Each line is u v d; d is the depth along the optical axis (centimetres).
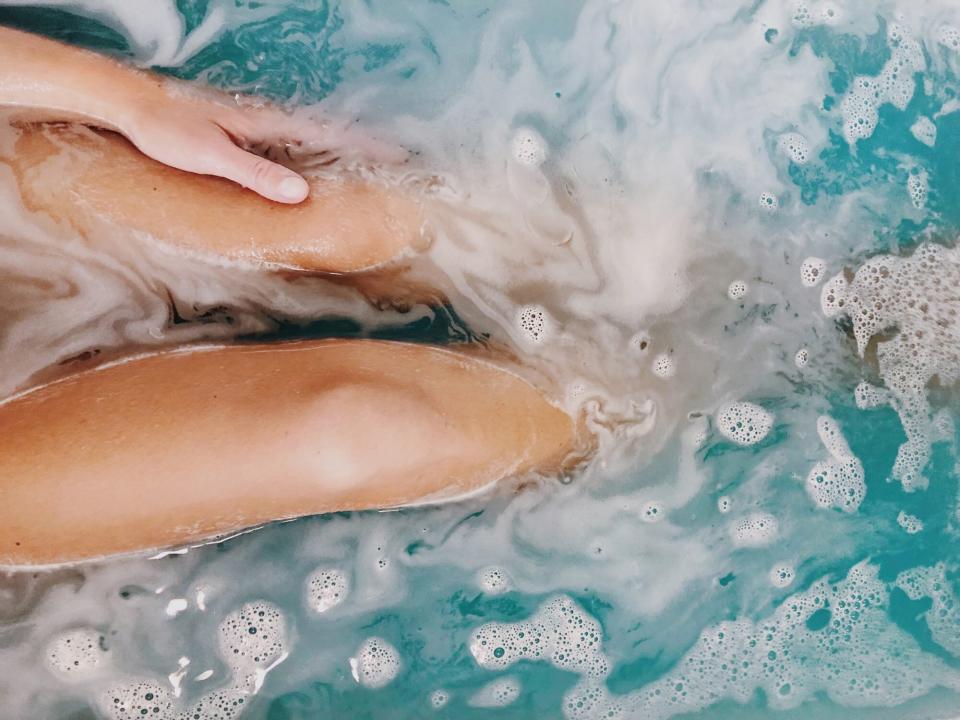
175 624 78
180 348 74
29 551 67
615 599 83
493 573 82
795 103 85
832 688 84
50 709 77
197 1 80
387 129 81
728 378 83
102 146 71
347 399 66
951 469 86
